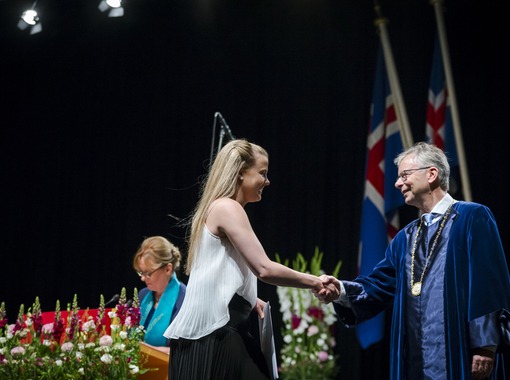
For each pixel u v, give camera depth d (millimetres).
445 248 3146
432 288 3115
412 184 3297
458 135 5750
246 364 2701
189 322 2744
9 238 7277
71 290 7098
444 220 3211
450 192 5816
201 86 7012
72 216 7195
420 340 3098
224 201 2797
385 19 6188
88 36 7277
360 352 6238
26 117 7367
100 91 7242
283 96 6770
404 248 3328
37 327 3123
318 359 5391
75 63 7301
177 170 7000
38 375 3025
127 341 3139
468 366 2926
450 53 6277
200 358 2699
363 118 6512
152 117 7109
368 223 5895
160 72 7129
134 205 7047
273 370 2760
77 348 3072
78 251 7137
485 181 6051
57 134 7301
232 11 7004
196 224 2846
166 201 6980
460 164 5699
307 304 5426
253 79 6871
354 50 6621
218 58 6996
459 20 6301
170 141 7043
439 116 5918
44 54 7352
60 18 7145
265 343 2742
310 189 6590
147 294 4227
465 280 3031
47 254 7195
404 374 3115
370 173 5992
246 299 2791
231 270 2752
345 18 6691
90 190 7188
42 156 7309
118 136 7176
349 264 6398
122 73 7203
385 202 5934
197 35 7074
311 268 5891
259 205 6715
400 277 3266
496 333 2869
